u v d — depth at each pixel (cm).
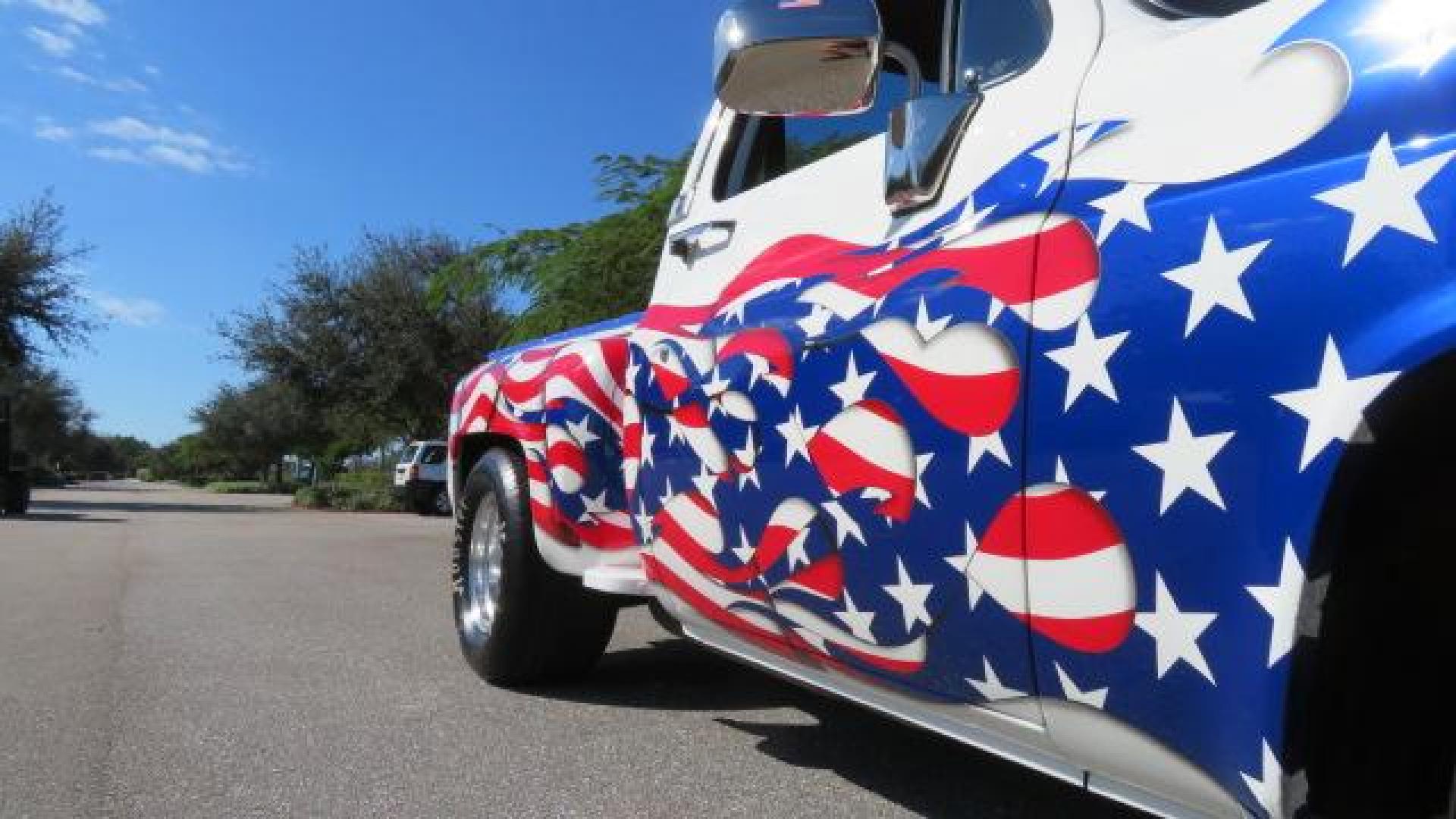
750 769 346
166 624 638
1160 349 168
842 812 306
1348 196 147
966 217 219
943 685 225
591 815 305
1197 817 178
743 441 279
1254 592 153
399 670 497
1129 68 196
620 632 602
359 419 3609
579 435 387
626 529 392
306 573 949
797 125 317
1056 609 186
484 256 1166
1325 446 143
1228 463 156
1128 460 172
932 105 233
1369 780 151
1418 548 147
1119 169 187
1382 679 150
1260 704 153
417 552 1214
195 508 3012
